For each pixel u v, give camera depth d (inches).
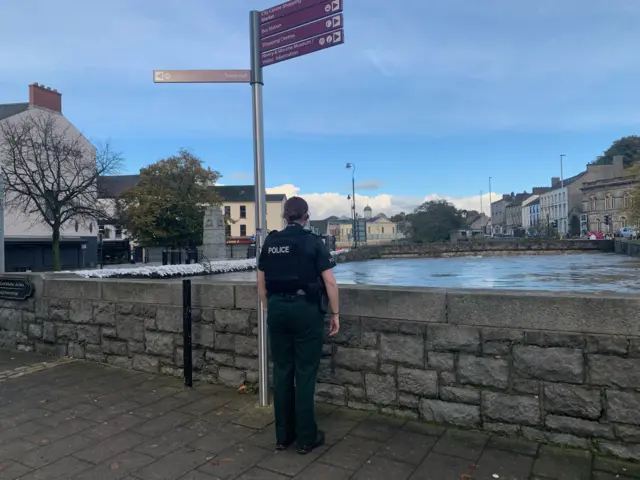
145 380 198.1
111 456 130.0
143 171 1966.0
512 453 125.3
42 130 1150.3
